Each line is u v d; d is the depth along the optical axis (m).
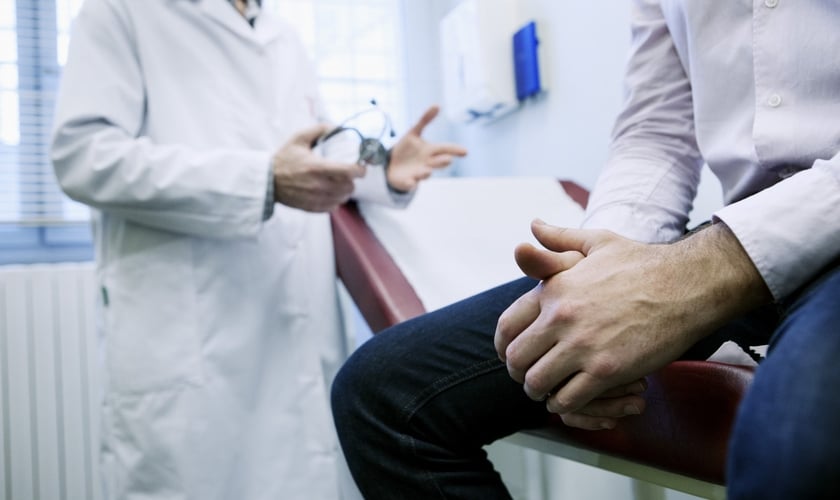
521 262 0.46
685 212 0.73
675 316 0.42
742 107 0.59
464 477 0.56
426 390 0.57
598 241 0.47
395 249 1.06
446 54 1.85
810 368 0.27
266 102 1.17
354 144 1.28
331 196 1.02
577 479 1.23
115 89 1.03
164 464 0.99
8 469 1.45
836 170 0.41
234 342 1.06
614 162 0.76
